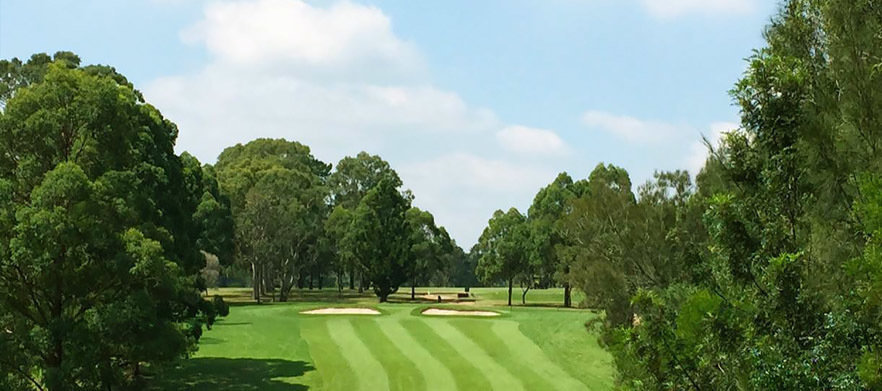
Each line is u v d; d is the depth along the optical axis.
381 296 82.50
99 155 26.08
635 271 24.75
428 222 98.75
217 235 68.81
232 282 137.50
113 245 24.02
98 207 23.72
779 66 9.93
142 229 26.92
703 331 10.06
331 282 142.88
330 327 46.41
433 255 98.62
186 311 34.34
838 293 9.19
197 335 31.50
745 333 9.80
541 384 30.88
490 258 80.50
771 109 9.90
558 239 75.12
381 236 81.38
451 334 42.88
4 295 23.72
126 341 24.11
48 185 22.59
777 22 11.14
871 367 8.21
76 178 22.84
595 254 27.02
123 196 25.25
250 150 111.44
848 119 9.34
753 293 9.95
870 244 8.49
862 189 8.59
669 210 24.36
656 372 10.50
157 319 25.28
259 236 82.12
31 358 23.03
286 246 87.50
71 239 22.72
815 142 9.45
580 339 38.59
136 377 31.53
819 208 9.55
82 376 22.61
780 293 9.35
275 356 37.22
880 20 9.52
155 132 33.38
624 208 25.94
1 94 40.22
